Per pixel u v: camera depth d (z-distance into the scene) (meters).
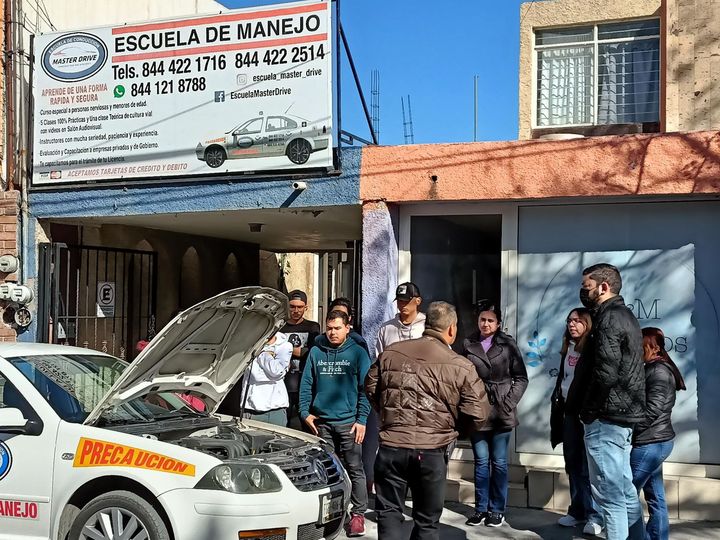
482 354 7.50
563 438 7.38
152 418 6.36
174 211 9.41
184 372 6.61
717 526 7.39
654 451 6.24
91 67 9.67
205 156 9.23
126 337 11.51
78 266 10.62
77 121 9.74
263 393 7.83
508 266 8.54
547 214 8.47
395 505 5.63
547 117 11.74
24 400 5.80
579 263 8.35
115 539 5.31
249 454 5.93
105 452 5.48
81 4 11.41
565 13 11.66
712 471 7.85
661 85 11.12
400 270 8.91
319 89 8.82
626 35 11.51
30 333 9.95
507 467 7.76
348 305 7.67
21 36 10.15
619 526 5.79
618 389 5.75
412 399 5.58
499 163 8.29
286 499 5.36
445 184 8.45
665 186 7.77
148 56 9.45
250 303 6.26
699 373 7.95
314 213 9.66
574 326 7.23
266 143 9.01
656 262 8.12
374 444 8.34
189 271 13.24
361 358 7.23
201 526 5.19
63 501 5.48
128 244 11.69
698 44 10.76
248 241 14.80
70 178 9.79
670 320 8.05
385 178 8.64
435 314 5.76
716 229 7.96
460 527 7.41
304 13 8.84
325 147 8.79
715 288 7.95
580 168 8.02
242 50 9.08
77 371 6.34
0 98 9.95
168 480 5.29
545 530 7.32
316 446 6.30
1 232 9.91
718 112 10.63
